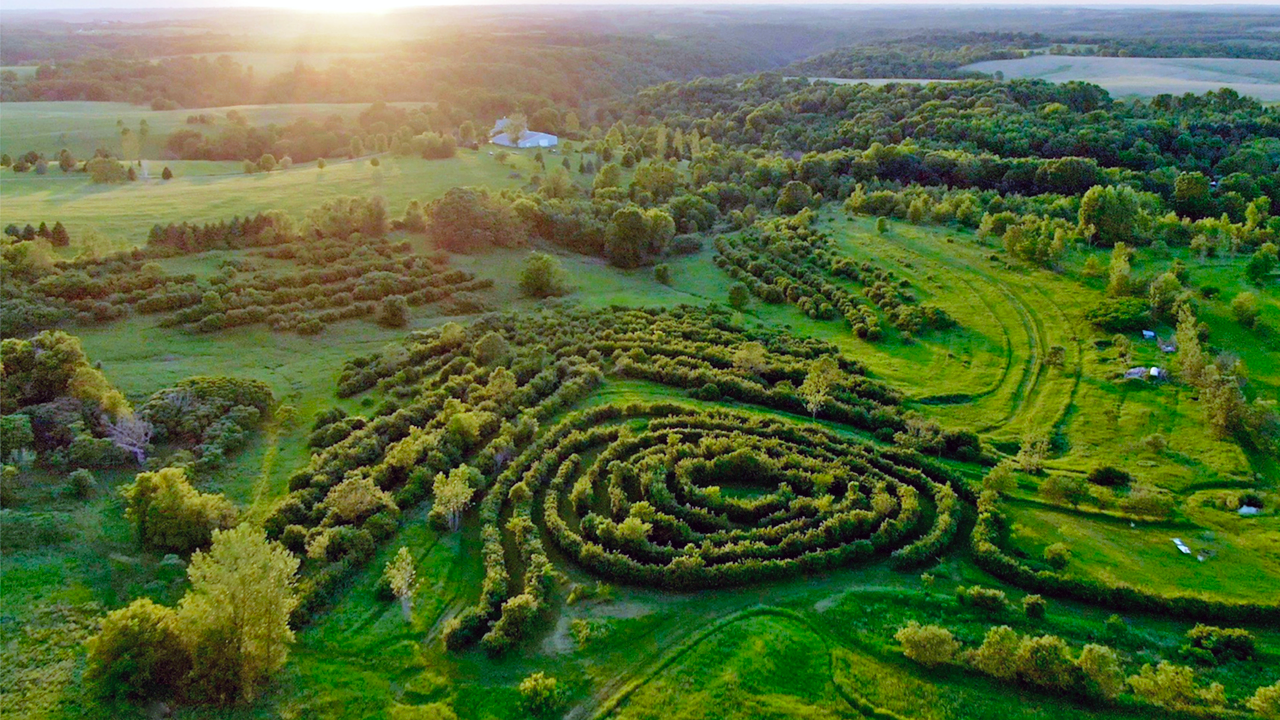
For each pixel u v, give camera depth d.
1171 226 117.69
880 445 72.06
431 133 194.62
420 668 46.78
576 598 52.69
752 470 67.94
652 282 124.88
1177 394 77.81
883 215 147.00
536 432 74.19
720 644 48.00
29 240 101.50
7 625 46.53
